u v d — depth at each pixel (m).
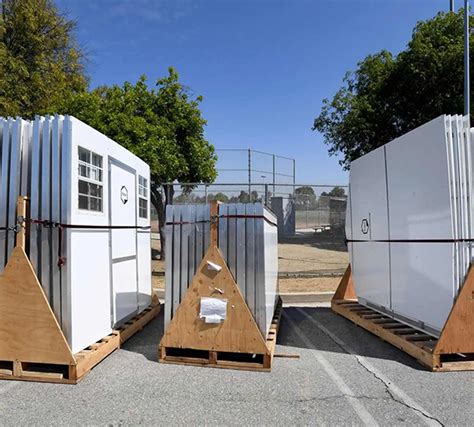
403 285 5.26
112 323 5.05
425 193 4.71
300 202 15.59
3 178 4.12
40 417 3.22
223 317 4.36
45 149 4.05
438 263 4.50
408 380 4.00
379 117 16.22
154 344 5.20
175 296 4.57
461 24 14.58
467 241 4.30
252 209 4.44
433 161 4.54
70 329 4.00
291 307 7.64
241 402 3.51
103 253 4.79
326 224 15.38
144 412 3.31
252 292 4.39
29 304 3.94
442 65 14.13
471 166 4.37
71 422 3.14
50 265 4.04
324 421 3.18
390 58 16.50
